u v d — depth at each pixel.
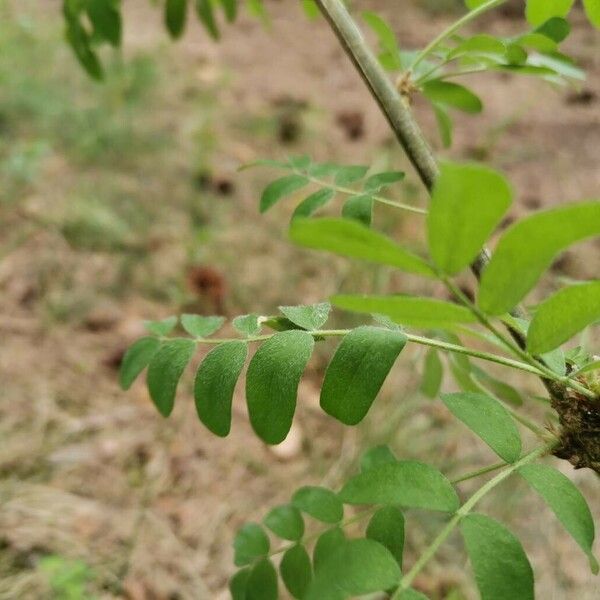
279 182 0.26
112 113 0.83
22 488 0.45
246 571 0.24
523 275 0.16
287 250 0.68
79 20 0.31
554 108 0.93
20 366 0.53
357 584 0.18
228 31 1.17
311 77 1.04
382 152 0.82
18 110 0.81
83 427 0.50
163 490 0.47
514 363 0.20
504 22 1.11
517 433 0.20
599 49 1.04
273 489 0.48
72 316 0.58
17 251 0.63
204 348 0.57
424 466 0.19
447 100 0.26
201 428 0.52
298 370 0.20
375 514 0.20
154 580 0.42
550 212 0.15
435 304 0.17
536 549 0.44
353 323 0.59
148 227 0.68
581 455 0.21
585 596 0.42
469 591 0.41
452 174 0.15
